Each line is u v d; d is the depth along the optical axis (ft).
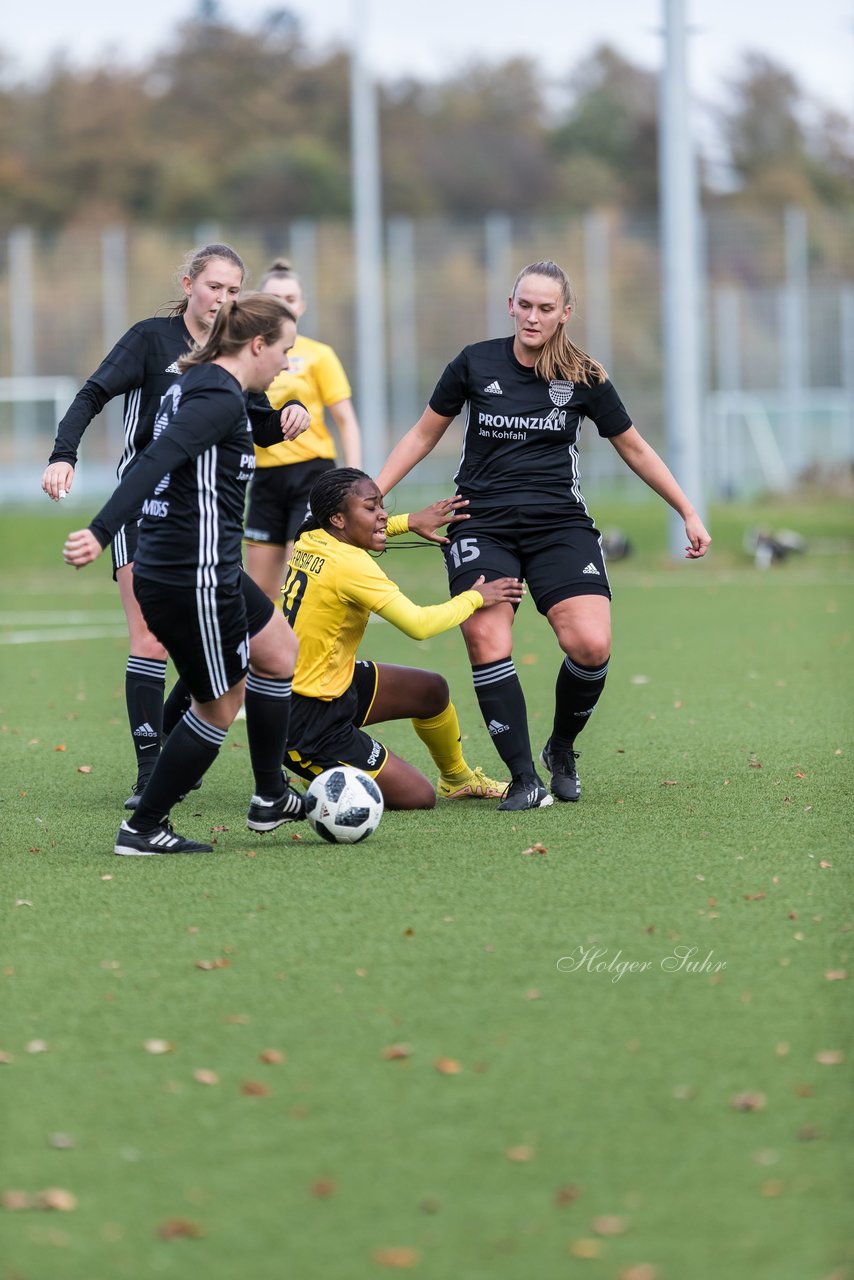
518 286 68.80
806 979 46.11
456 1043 41.78
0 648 140.77
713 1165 34.78
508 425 70.13
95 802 74.54
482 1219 32.81
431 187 652.07
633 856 60.75
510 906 54.03
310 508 68.23
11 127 614.75
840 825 65.67
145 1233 32.68
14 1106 38.58
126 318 327.67
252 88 652.89
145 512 58.18
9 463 318.86
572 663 69.56
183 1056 41.37
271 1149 36.06
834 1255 31.19
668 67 212.84
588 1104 37.88
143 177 603.67
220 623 58.29
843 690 106.63
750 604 167.22
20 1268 31.45
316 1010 44.39
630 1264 31.04
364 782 64.18
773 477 312.50
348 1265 31.30
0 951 50.16
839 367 322.96
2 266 330.13
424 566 223.30
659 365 328.08
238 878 58.59
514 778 70.23
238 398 57.00
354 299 328.49
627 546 224.12
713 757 82.43
